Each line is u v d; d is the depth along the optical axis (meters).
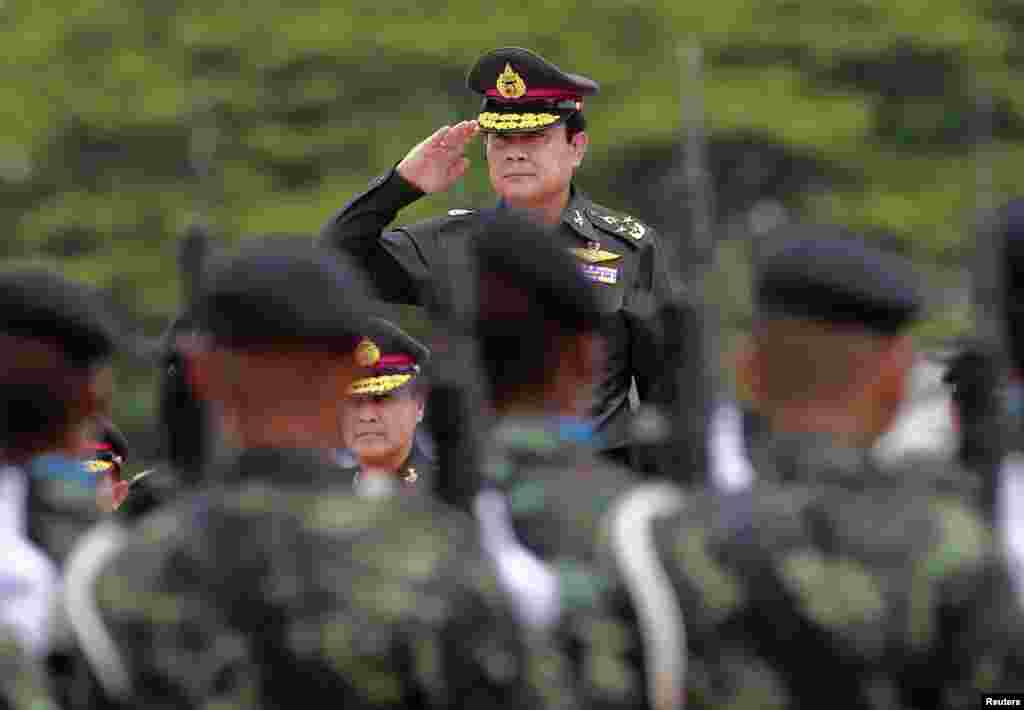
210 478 18.69
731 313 22.47
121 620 18.02
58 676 18.52
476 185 55.50
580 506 18.94
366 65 162.38
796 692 18.25
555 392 19.34
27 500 19.11
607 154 151.12
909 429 20.61
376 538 17.91
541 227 19.45
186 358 20.02
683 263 26.20
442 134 31.14
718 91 156.25
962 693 18.22
